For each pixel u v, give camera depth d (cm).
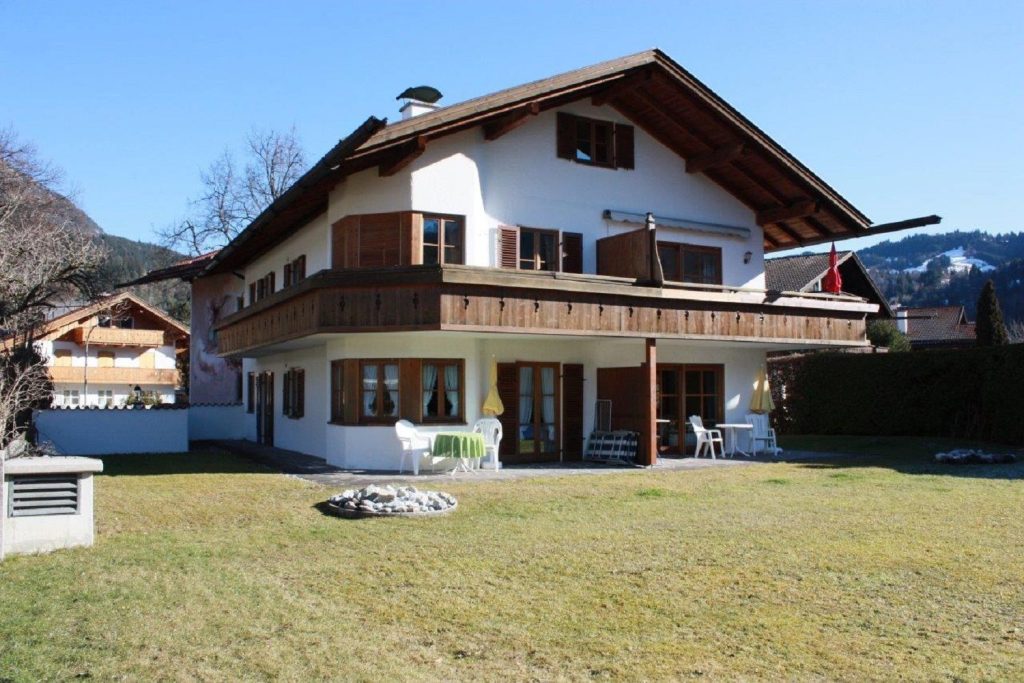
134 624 609
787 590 706
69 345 4731
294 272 2000
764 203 2005
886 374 2366
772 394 2644
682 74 1736
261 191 4184
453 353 1609
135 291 5234
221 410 2606
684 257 1912
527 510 1076
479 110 1520
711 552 838
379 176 1541
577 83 1636
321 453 1811
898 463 1670
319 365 1842
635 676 525
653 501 1155
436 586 716
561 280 1473
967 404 2191
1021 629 611
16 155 2895
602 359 1767
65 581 711
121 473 1495
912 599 681
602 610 654
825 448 2059
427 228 1559
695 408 1923
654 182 1869
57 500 830
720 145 1856
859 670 535
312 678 516
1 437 1421
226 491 1234
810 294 1850
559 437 1744
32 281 2016
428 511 1031
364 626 615
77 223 2850
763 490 1269
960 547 860
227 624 613
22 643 566
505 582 730
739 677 523
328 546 860
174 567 770
